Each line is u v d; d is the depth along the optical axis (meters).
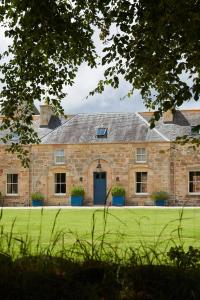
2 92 8.02
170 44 5.91
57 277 3.47
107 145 36.78
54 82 8.26
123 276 3.47
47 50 7.34
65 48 7.71
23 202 37.59
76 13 7.34
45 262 3.79
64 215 23.30
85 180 36.97
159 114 5.81
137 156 36.41
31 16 6.52
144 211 27.03
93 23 7.72
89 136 37.41
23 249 4.26
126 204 36.16
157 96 7.65
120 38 6.42
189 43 5.52
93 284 3.37
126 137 36.66
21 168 37.75
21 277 3.39
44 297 3.19
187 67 6.14
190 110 38.00
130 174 36.34
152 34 5.81
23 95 8.07
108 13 6.73
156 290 3.31
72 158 37.28
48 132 38.59
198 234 12.85
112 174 36.56
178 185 35.59
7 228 14.92
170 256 4.13
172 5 5.11
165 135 36.28
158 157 35.91
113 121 38.28
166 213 24.78
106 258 4.11
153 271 3.63
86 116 39.28
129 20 6.20
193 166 35.34
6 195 37.84
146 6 5.55
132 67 6.63
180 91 5.52
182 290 3.28
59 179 37.62
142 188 36.25
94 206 35.69
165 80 6.40
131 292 3.29
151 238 11.82
